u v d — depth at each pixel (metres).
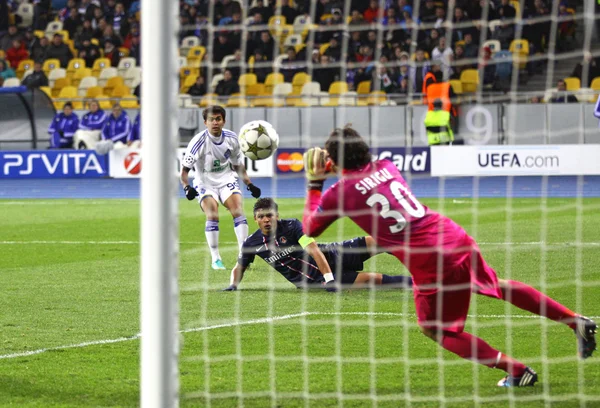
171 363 10.13
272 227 22.17
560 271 24.98
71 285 24.03
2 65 71.12
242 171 27.36
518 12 58.41
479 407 12.67
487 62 56.72
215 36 63.91
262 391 13.67
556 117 55.75
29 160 61.41
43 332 18.20
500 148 52.47
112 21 75.38
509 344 16.45
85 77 69.38
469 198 47.69
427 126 54.81
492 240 31.50
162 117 10.00
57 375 14.76
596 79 56.47
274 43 62.41
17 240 34.06
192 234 35.94
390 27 53.81
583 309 19.80
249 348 16.45
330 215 13.45
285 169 57.72
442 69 56.19
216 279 24.78
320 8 62.47
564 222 36.50
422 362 15.29
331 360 15.51
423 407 12.73
